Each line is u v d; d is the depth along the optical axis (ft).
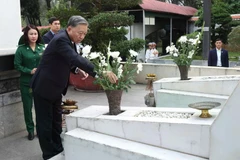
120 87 8.93
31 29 12.19
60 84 9.66
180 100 14.94
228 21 51.65
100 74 8.82
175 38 60.70
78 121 9.20
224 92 14.40
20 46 12.29
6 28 12.32
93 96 20.98
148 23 47.67
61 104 10.98
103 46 22.80
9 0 12.38
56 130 10.65
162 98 15.49
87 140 8.35
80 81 21.77
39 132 10.11
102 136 8.55
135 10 44.93
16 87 13.23
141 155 7.39
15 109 13.20
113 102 9.03
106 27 23.32
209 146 7.02
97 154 8.23
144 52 42.96
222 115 6.73
